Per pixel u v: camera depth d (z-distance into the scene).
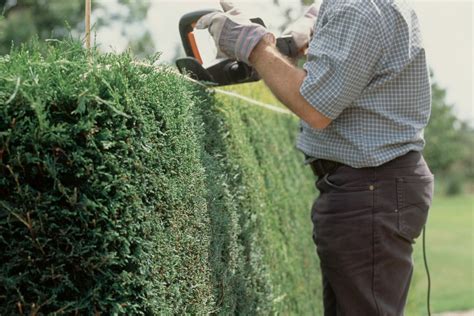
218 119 2.89
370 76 2.42
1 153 1.68
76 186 1.75
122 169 1.80
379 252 2.49
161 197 2.08
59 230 1.73
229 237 2.77
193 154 2.42
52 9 13.87
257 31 2.44
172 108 2.27
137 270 1.85
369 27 2.34
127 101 1.86
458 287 9.23
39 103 1.65
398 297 2.55
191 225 2.34
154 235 1.97
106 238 1.76
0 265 1.72
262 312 3.16
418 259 7.82
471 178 37.31
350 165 2.51
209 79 2.73
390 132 2.47
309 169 5.23
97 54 1.95
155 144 2.05
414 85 2.48
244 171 3.16
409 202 2.50
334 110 2.36
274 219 3.68
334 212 2.54
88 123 1.71
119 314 1.82
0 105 1.68
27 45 1.91
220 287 2.64
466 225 18.70
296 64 2.88
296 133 4.93
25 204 1.71
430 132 17.73
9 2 13.41
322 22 2.46
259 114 3.83
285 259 3.78
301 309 4.16
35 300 1.74
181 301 2.17
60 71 1.79
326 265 2.61
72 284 1.74
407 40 2.41
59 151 1.73
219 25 2.49
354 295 2.54
